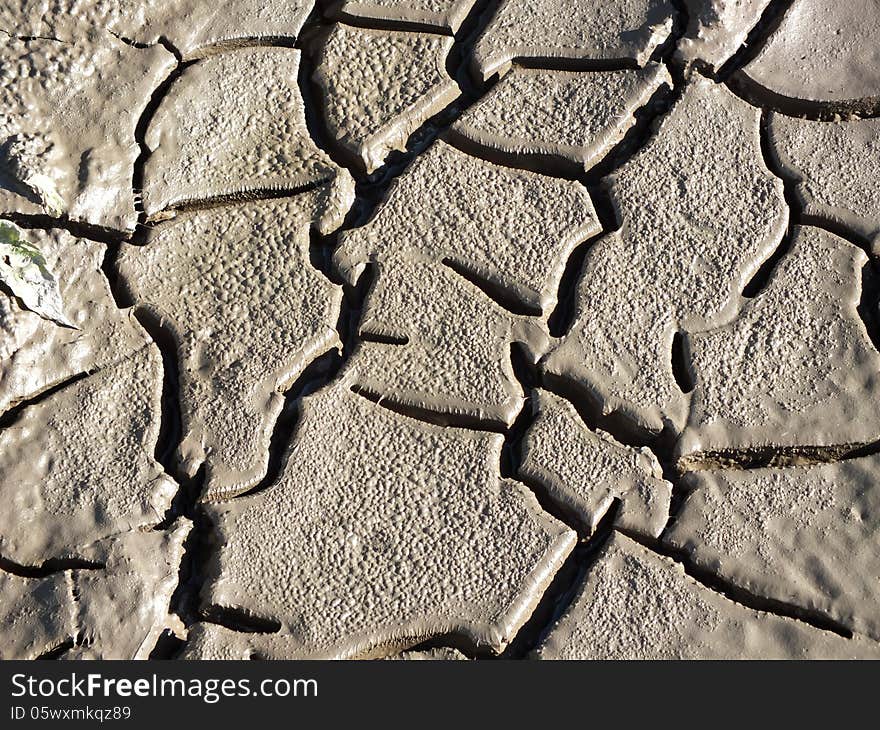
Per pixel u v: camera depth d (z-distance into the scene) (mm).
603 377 769
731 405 766
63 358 764
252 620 730
